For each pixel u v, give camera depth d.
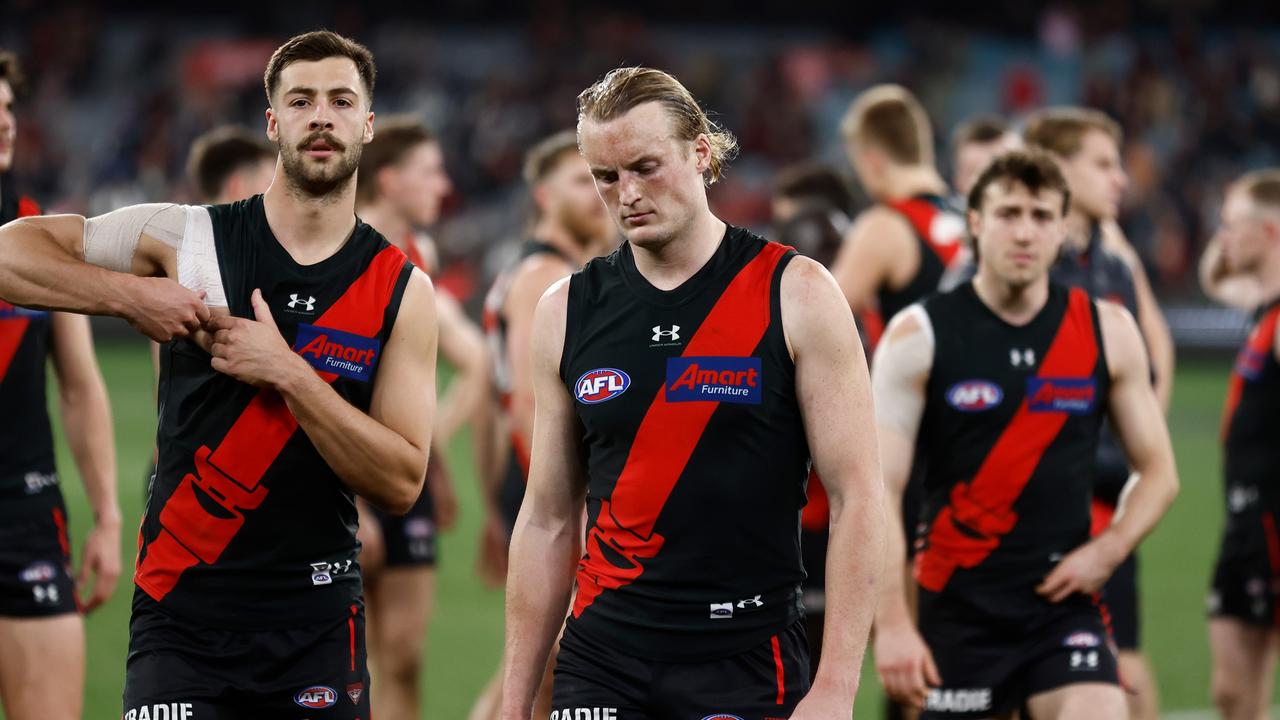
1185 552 27.67
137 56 71.69
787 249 8.65
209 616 9.29
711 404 8.42
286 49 9.17
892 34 80.69
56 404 39.72
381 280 9.39
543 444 8.95
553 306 8.91
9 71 11.91
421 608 15.23
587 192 15.23
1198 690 18.70
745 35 80.00
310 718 9.48
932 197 16.02
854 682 8.20
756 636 8.53
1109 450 13.98
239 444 9.24
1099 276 14.78
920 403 11.73
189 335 9.05
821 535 13.84
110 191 64.75
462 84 73.31
